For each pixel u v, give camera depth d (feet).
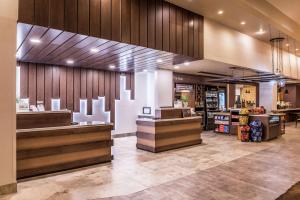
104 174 14.62
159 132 20.95
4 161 11.44
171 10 19.42
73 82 25.62
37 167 14.17
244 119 27.37
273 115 28.73
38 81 23.08
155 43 17.90
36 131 13.99
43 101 23.30
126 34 16.08
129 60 22.31
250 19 23.44
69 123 16.87
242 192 11.77
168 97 30.48
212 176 14.21
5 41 11.52
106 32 15.07
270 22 24.40
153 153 20.47
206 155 19.72
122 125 30.86
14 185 11.71
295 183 13.03
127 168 15.90
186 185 12.73
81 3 14.07
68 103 25.11
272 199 10.93
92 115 27.40
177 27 19.84
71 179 13.70
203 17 22.59
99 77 27.96
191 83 34.06
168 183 13.05
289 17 27.35
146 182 13.20
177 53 19.67
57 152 14.90
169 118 23.32
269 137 27.25
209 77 36.78
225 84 39.52
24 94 22.16
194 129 24.44
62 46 16.67
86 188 12.32
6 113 11.53
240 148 22.74
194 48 21.42
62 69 24.82
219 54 24.27
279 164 16.89
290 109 48.83
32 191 11.91
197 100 34.91
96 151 16.81
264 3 22.95
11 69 11.70
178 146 22.54
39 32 13.60
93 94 27.27
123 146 23.85
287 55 39.01
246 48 28.76
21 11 12.02
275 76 30.91
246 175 14.39
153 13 17.94
